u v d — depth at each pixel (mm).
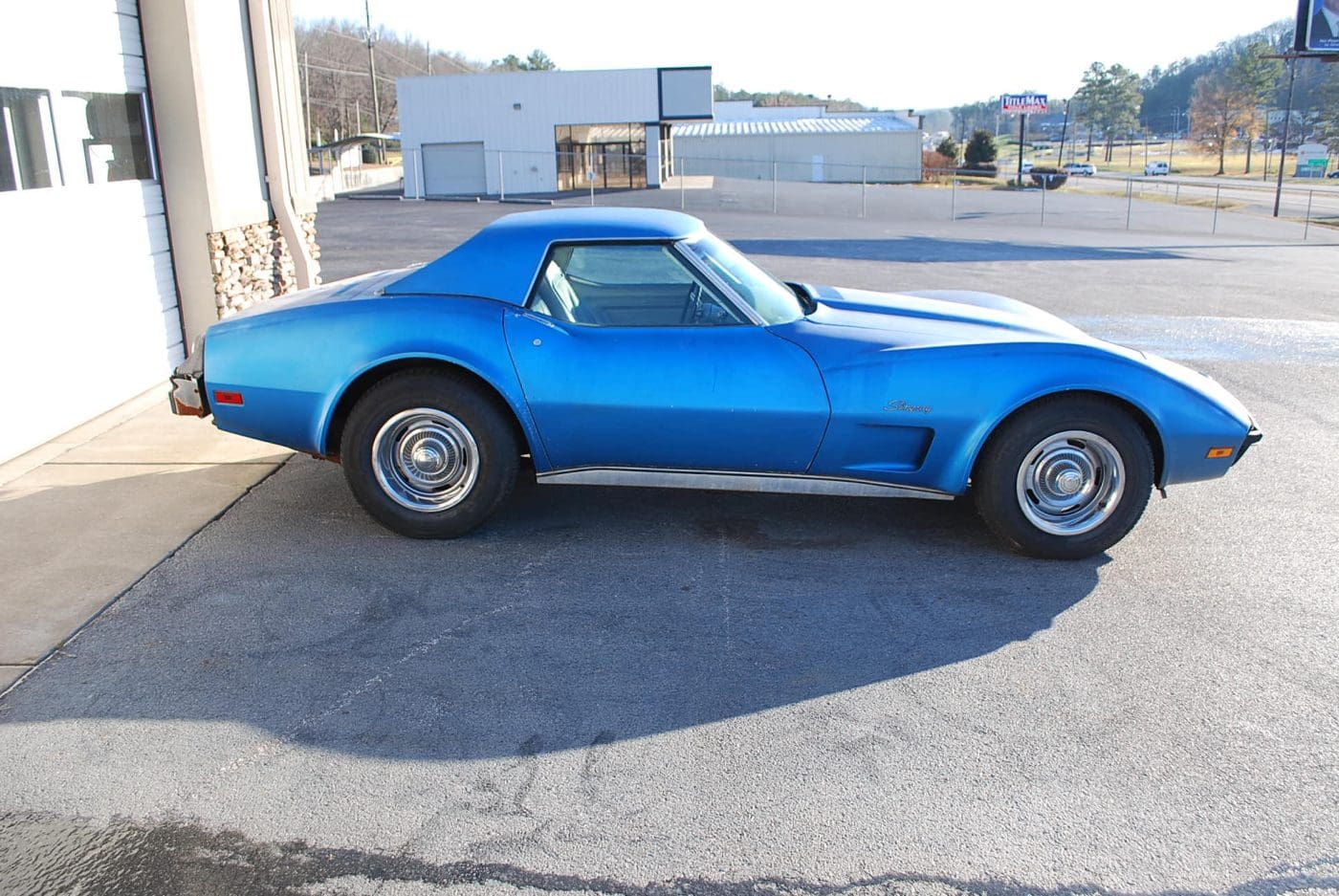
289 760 2918
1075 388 4102
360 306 4375
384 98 94625
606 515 4840
